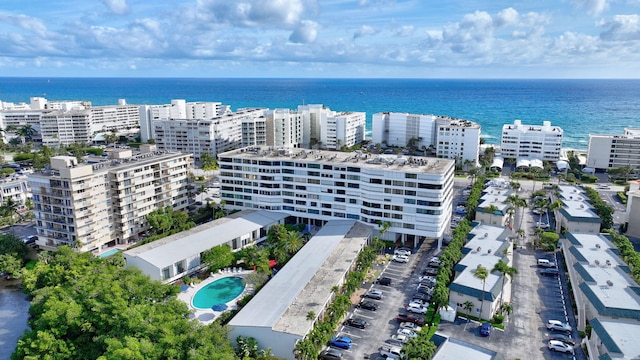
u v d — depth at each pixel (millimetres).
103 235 175875
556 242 177375
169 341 100812
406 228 179500
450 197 196125
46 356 104750
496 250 159500
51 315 111375
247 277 145250
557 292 146250
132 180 182500
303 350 104750
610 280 135375
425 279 151500
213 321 127375
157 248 160500
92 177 167875
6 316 138875
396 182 176625
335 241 169500
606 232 185875
